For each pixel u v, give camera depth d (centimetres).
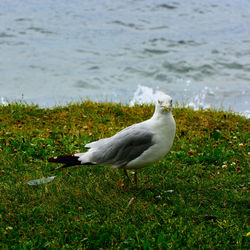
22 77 1820
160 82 1842
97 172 643
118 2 3738
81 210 520
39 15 3134
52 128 855
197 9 3547
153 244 439
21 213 504
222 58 2177
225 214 510
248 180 616
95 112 990
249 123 932
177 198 557
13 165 649
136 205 529
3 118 905
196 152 741
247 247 439
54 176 618
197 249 432
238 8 3638
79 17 3133
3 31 2625
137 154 547
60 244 444
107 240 449
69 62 2073
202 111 1044
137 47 2392
